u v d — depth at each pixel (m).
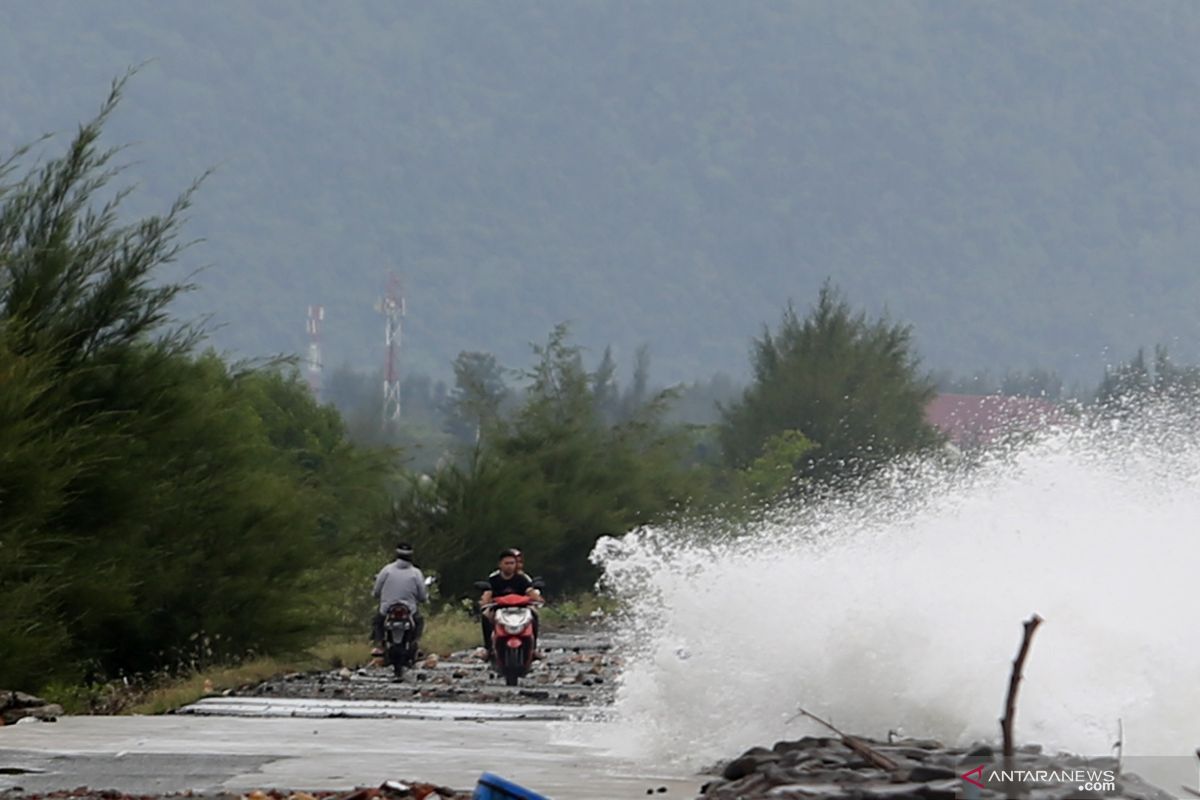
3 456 61.91
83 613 67.94
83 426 67.81
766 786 28.44
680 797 30.14
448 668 78.69
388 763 35.56
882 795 25.62
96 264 72.56
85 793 30.36
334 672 75.25
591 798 29.95
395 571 74.81
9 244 71.00
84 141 72.19
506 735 42.41
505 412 167.62
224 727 45.16
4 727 45.28
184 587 75.44
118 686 70.25
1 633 60.72
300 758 36.59
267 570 78.56
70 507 69.94
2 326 67.06
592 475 160.50
